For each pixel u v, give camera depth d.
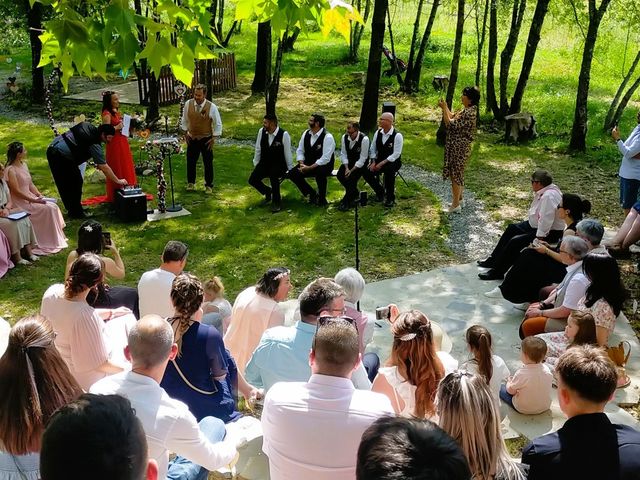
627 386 5.38
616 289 5.30
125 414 1.56
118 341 4.66
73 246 8.53
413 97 17.72
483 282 7.50
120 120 9.89
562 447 2.73
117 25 2.92
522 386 4.84
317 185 10.09
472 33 26.95
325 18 3.39
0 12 18.39
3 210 7.83
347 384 2.81
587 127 13.63
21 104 17.11
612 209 9.72
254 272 7.85
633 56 20.58
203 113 10.17
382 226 9.17
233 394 4.25
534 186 7.21
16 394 2.80
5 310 6.97
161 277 5.19
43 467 1.49
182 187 10.79
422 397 3.60
